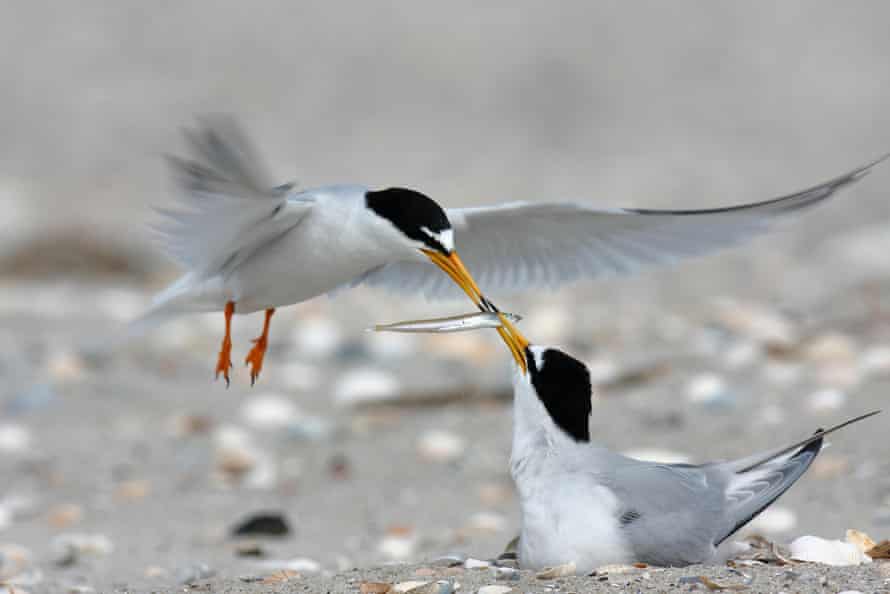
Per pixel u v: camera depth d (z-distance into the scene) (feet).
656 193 71.82
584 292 57.36
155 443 40.40
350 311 55.47
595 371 42.09
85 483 37.19
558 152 82.33
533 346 22.53
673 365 43.32
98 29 105.81
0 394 44.60
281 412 42.42
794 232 65.26
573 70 96.89
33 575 28.02
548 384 22.09
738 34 100.99
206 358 49.08
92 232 63.82
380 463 37.91
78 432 41.32
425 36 102.68
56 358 47.62
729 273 58.70
